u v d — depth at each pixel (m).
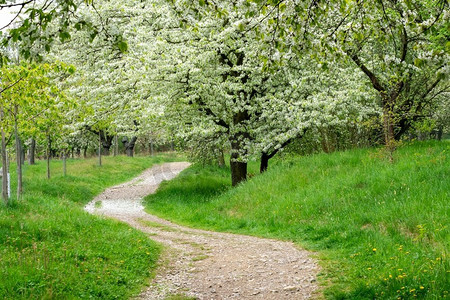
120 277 7.05
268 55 6.41
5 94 10.45
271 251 9.36
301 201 12.62
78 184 23.27
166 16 16.72
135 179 31.02
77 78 17.12
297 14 5.77
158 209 17.92
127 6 18.11
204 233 12.52
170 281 7.42
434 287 5.16
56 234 9.21
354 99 16.36
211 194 19.23
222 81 17.55
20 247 7.80
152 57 16.06
